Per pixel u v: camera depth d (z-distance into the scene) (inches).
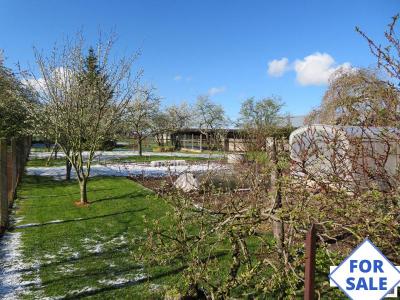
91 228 288.8
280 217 114.6
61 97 382.9
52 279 188.1
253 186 137.1
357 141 148.8
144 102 891.4
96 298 166.1
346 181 135.2
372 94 227.6
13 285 181.3
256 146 163.9
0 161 277.7
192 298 140.0
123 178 597.3
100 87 381.1
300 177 133.3
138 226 293.4
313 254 93.5
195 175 237.6
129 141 1595.7
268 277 127.0
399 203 127.6
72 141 388.8
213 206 143.1
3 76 663.1
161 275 190.2
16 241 254.1
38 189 480.1
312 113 546.0
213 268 140.3
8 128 641.0
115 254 225.6
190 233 172.9
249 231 124.0
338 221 115.8
